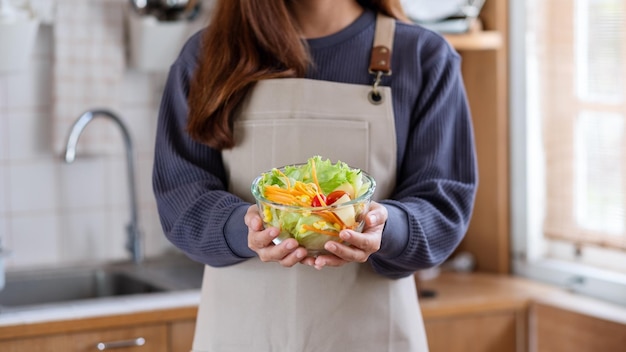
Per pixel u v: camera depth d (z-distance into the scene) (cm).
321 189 137
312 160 141
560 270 278
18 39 275
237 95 167
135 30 293
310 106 167
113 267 298
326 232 133
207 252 160
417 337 173
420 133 168
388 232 150
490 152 293
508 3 288
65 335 236
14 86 294
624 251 265
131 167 293
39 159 298
